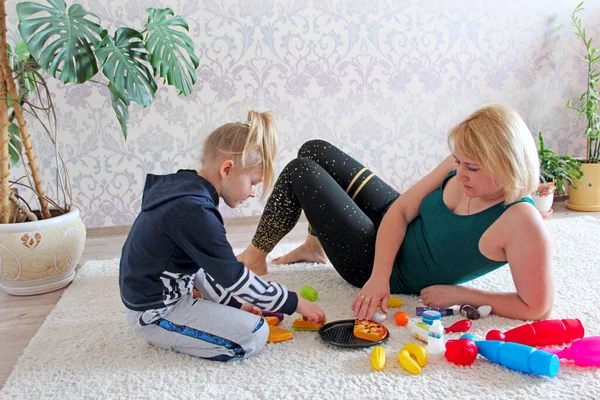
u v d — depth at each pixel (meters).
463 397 0.98
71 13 1.57
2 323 1.45
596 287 1.50
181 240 1.09
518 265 1.20
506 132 1.10
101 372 1.13
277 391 1.02
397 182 2.67
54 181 2.33
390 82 2.55
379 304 1.34
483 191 1.18
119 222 2.45
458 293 1.34
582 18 2.71
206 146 1.21
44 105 2.25
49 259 1.66
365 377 1.06
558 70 2.74
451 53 2.58
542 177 2.45
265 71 2.42
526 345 1.09
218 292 1.33
